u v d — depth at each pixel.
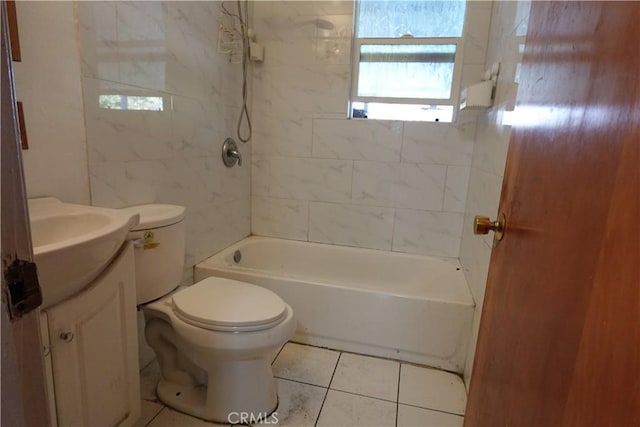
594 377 0.43
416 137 2.30
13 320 0.36
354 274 2.48
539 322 0.60
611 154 0.44
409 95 2.31
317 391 1.60
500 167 1.54
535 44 0.74
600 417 0.42
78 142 1.27
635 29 0.41
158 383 1.59
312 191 2.52
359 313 1.85
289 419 1.44
